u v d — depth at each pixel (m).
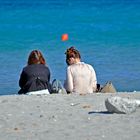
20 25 86.81
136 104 23.47
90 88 29.67
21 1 129.12
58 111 24.27
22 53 57.72
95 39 68.75
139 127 21.36
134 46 61.34
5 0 131.75
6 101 26.52
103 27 81.94
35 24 87.62
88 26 83.56
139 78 43.28
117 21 89.06
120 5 114.62
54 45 63.97
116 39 68.12
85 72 29.62
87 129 21.30
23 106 25.39
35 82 28.94
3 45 64.75
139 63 49.78
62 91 29.45
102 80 42.84
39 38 71.19
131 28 80.12
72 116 23.33
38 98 27.11
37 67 29.23
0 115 23.81
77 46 62.34
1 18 97.06
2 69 47.34
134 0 122.56
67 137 20.36
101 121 22.38
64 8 112.38
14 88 39.78
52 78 43.28
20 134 20.91
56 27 83.38
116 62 50.31
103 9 108.31
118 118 22.72
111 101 23.59
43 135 20.70
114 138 20.05
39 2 126.19
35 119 23.02
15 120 22.92
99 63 49.94
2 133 21.09
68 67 29.80
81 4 119.50
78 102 26.03
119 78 43.28
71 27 82.81
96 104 25.47
